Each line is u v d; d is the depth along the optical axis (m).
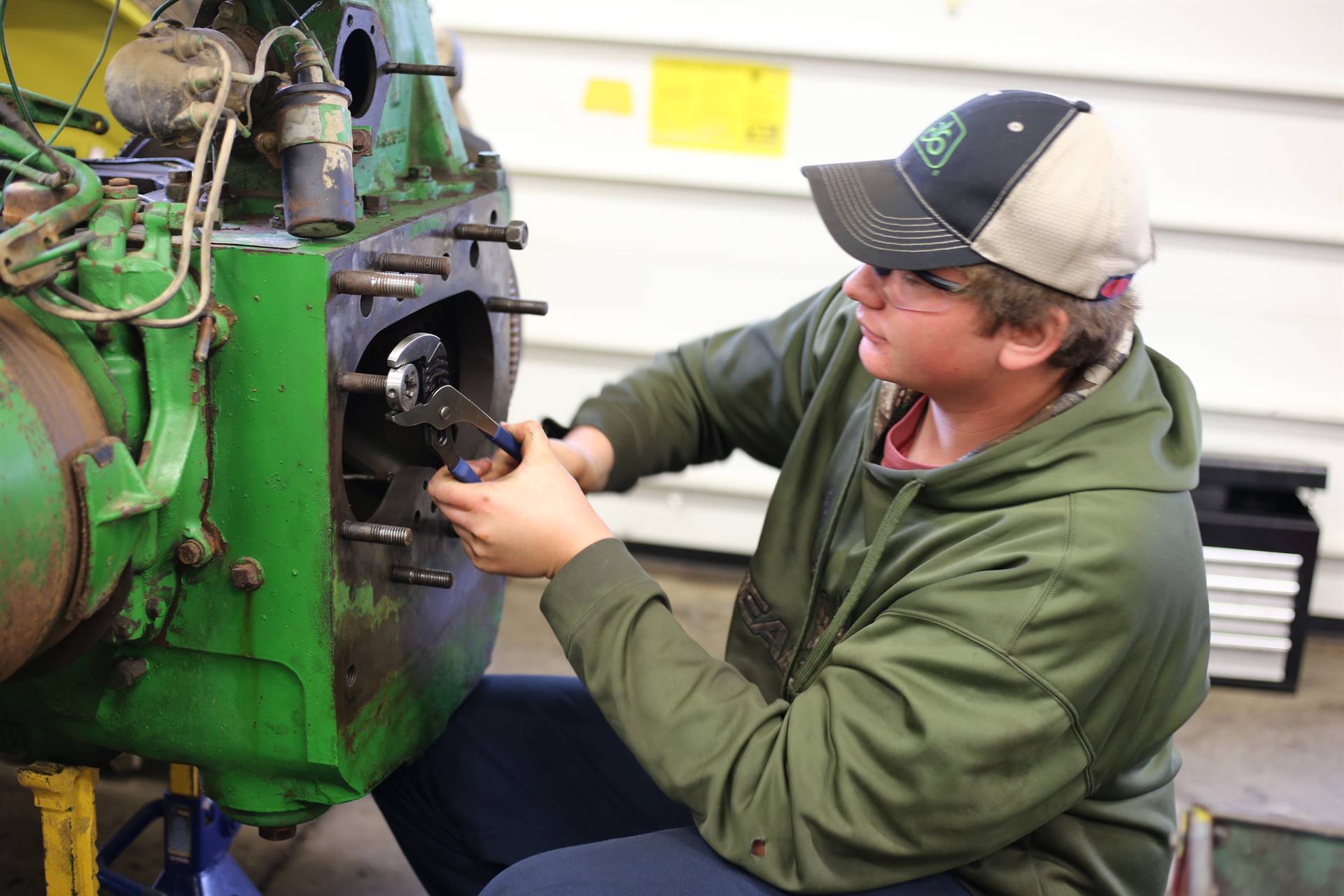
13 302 0.76
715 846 0.89
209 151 0.92
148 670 0.88
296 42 0.88
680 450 1.27
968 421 0.97
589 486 1.17
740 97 2.42
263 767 0.91
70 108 0.90
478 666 1.21
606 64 2.44
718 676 0.92
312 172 0.80
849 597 0.97
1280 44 2.25
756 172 2.45
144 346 0.80
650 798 1.20
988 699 0.83
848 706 0.87
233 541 0.84
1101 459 0.88
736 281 2.54
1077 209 0.83
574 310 2.60
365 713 0.93
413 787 1.19
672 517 2.71
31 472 0.71
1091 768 0.89
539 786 1.19
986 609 0.84
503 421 1.20
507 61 2.46
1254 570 2.29
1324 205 2.33
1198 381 2.47
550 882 0.91
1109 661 0.84
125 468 0.77
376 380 0.82
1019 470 0.90
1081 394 0.91
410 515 0.97
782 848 0.87
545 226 2.55
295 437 0.81
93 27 1.31
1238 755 2.13
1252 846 1.27
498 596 1.25
